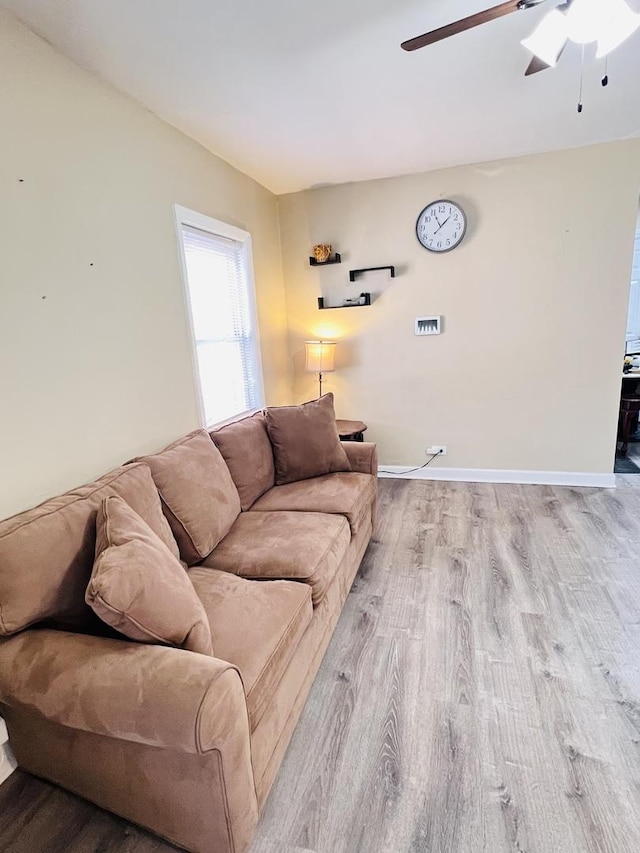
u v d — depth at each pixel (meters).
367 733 1.56
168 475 1.90
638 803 1.30
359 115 2.42
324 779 1.41
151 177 2.28
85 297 1.88
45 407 1.70
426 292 3.69
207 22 1.62
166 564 1.31
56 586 1.31
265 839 1.25
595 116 2.60
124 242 2.10
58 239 1.74
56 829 1.30
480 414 3.79
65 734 1.26
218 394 3.10
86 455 1.90
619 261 3.25
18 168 1.57
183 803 1.14
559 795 1.33
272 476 2.67
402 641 1.99
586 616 2.10
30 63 1.61
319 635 1.74
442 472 4.00
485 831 1.24
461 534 2.96
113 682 1.06
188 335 2.61
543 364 3.56
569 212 3.25
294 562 1.79
